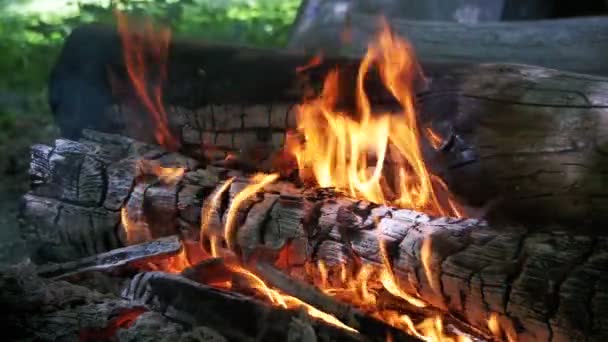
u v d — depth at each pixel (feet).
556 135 10.09
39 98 17.01
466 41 13.41
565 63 13.07
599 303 9.37
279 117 11.05
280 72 11.09
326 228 10.19
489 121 10.26
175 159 11.14
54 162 11.10
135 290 10.26
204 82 11.35
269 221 10.38
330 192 10.46
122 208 10.89
